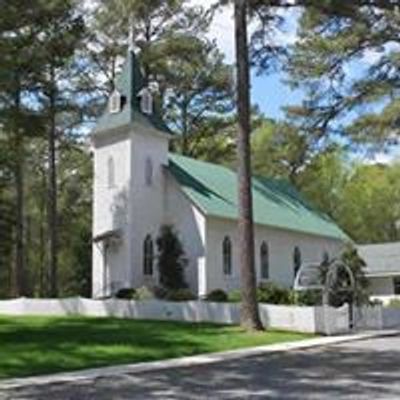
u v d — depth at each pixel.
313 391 17.83
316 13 36.62
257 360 24.67
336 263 39.47
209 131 65.50
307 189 77.25
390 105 39.72
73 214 70.50
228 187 53.81
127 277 47.84
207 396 17.33
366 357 25.19
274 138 42.69
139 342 27.94
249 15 33.16
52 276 54.12
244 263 33.16
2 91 29.81
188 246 48.72
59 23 30.09
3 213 48.81
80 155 67.50
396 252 65.50
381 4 33.44
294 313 34.66
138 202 48.91
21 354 24.66
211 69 62.75
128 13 39.94
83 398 17.47
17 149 37.06
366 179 83.38
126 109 50.00
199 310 37.94
